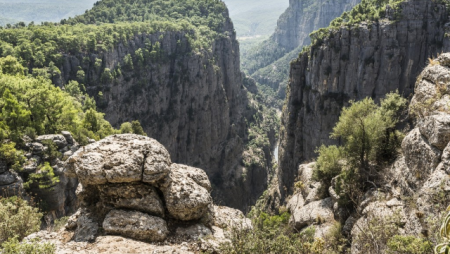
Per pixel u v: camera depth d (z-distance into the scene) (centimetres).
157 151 1745
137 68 13362
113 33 13088
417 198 1839
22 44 10369
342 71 8994
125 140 1812
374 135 3020
